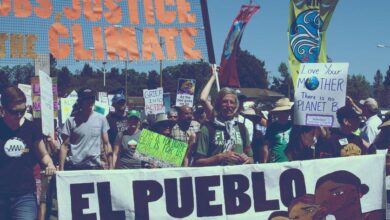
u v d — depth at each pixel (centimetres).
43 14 795
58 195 475
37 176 648
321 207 557
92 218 482
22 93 485
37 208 503
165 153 577
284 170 545
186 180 512
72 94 1496
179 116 807
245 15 762
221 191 522
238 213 527
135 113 725
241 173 529
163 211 503
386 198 588
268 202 538
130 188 494
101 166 726
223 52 766
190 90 1437
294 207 546
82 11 816
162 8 850
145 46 841
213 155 537
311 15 804
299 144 635
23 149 485
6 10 775
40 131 502
